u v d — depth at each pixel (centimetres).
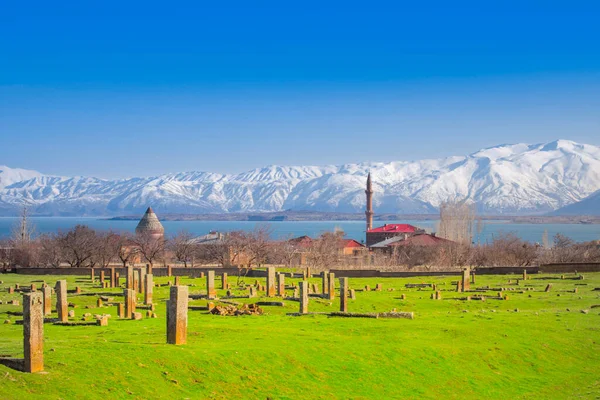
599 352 6981
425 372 5816
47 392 3922
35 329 4147
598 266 14938
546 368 6462
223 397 4547
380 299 9944
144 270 11006
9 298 9888
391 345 6238
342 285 8338
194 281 12888
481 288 11838
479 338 6944
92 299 9775
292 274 14312
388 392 5278
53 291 10712
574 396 5816
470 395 5581
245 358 5184
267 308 8769
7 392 3797
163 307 8856
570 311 8950
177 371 4706
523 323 7788
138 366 4600
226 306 8556
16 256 18100
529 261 18862
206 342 5600
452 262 18775
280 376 5069
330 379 5259
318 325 7106
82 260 17738
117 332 6088
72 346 4938
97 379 4259
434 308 9438
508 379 6088
